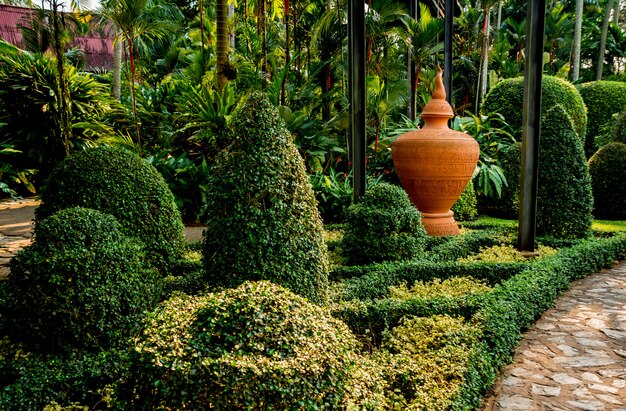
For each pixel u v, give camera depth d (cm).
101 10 888
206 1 2030
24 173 1091
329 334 204
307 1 1036
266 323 195
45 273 271
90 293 274
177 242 441
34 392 236
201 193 760
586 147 1343
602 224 776
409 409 221
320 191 741
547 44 2394
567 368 295
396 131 911
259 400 173
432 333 308
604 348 323
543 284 398
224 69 847
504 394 266
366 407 189
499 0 1406
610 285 471
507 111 1039
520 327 345
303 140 839
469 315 342
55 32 705
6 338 281
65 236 287
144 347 184
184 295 344
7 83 1038
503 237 601
